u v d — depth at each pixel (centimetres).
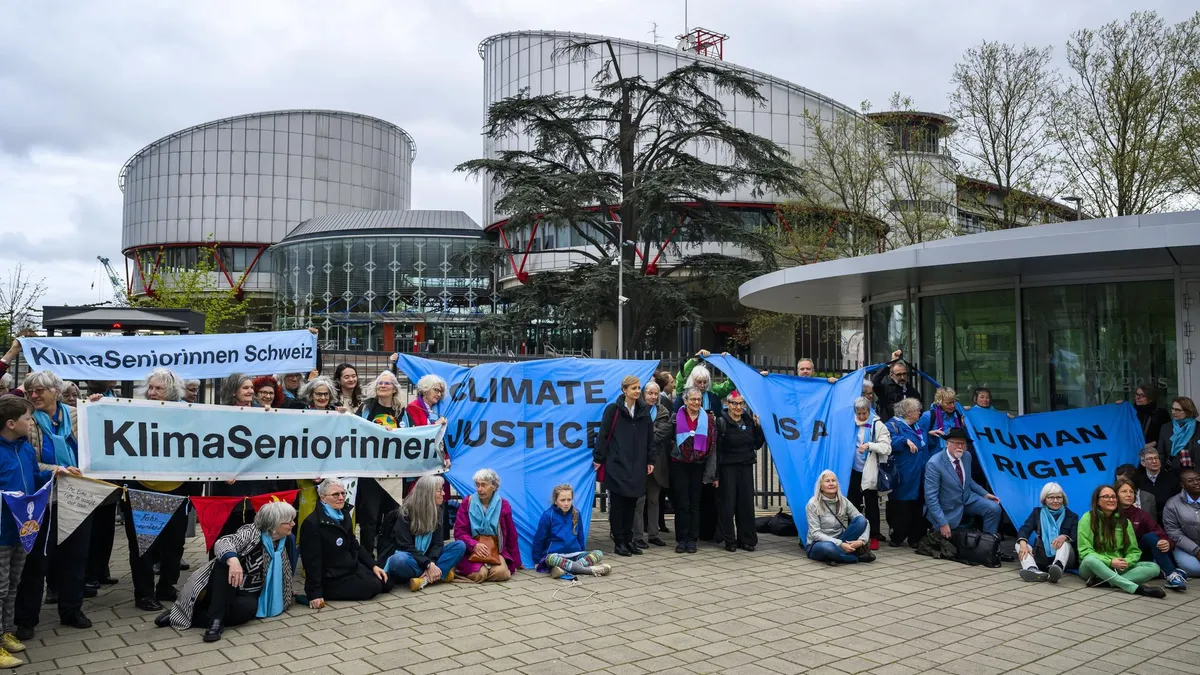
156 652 580
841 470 960
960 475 925
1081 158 2639
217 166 10012
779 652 585
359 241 7412
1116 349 1111
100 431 659
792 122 5850
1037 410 1176
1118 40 2542
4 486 571
